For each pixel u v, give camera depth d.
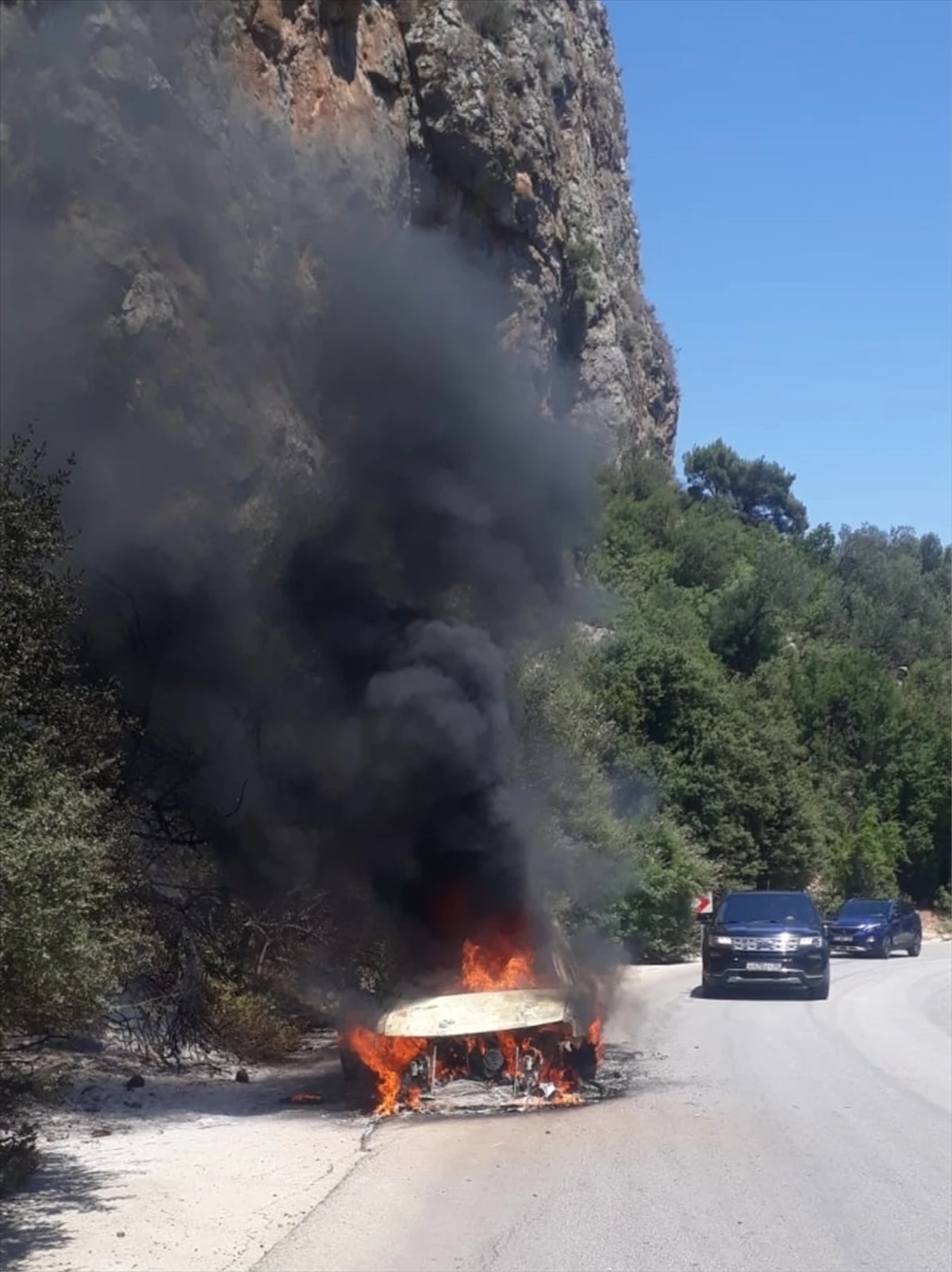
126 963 7.66
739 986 21.55
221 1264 6.33
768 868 37.53
